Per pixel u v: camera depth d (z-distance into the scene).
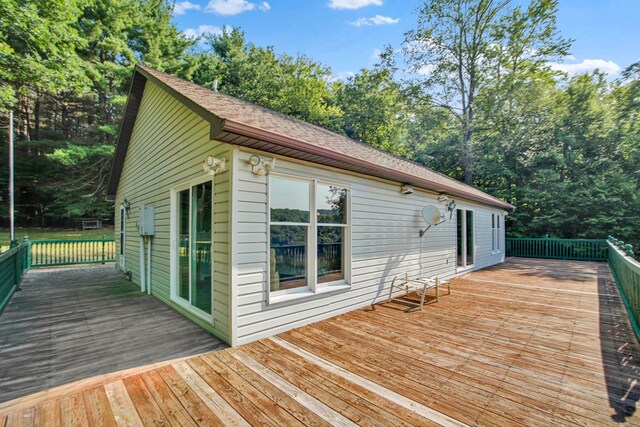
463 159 17.14
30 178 17.69
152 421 2.18
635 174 13.30
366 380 2.76
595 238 13.37
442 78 17.72
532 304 5.52
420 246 6.93
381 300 5.73
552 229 14.12
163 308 5.18
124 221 8.68
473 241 9.73
